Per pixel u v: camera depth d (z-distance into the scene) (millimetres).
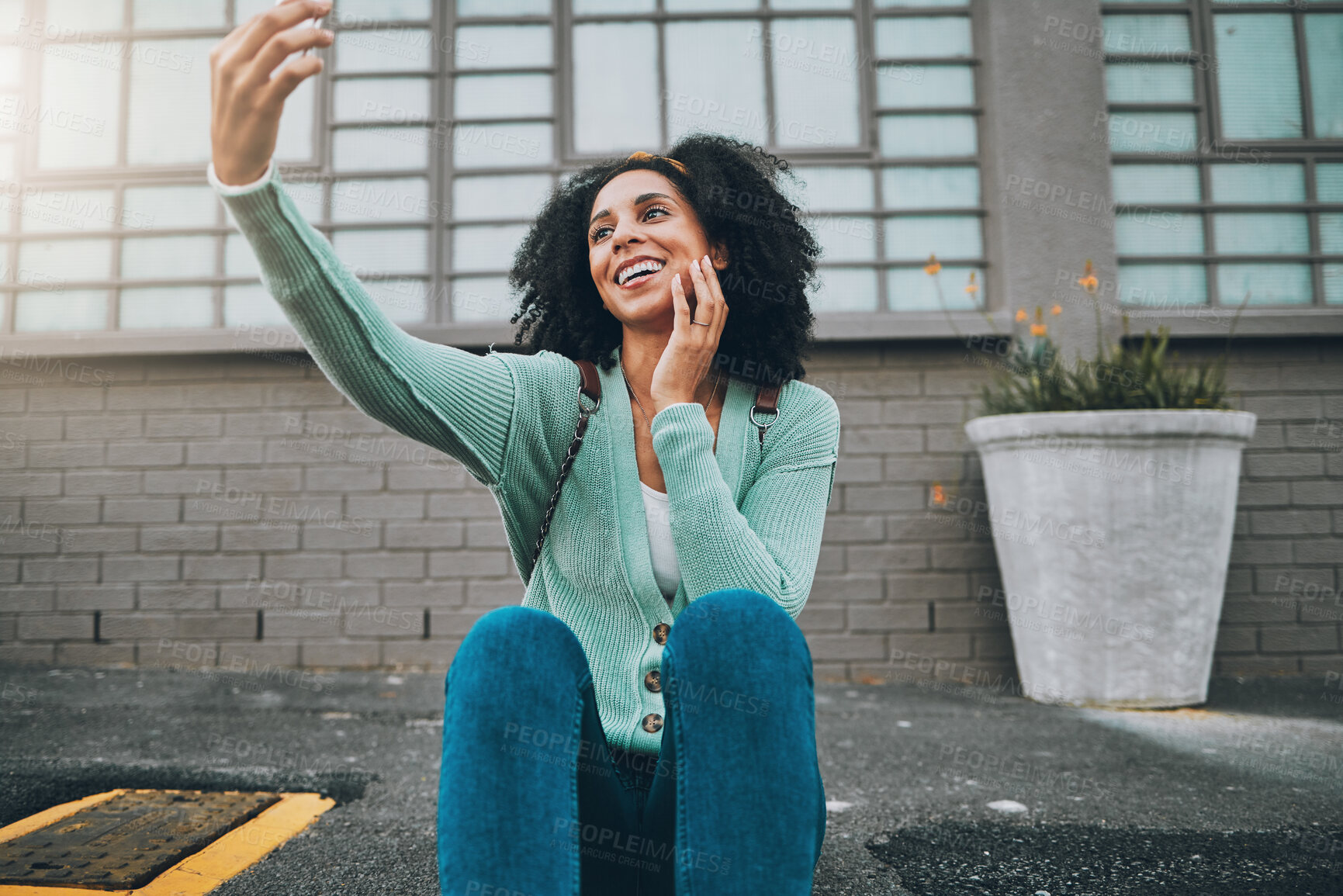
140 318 3785
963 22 3877
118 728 2566
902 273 3811
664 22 3863
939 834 1860
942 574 3551
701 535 1023
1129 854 1750
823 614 3547
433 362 1041
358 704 2941
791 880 852
